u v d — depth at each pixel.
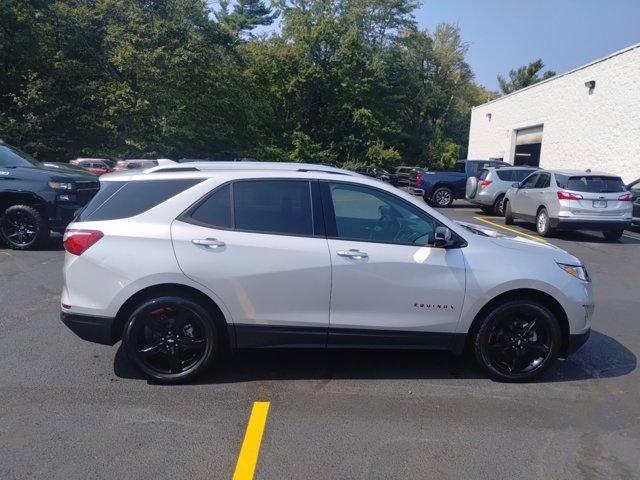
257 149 38.72
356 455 3.57
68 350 5.34
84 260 4.46
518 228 15.75
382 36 55.47
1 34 28.62
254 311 4.52
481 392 4.61
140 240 4.45
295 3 53.78
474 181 19.78
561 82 26.61
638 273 9.87
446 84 58.28
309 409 4.21
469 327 4.73
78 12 30.78
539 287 4.70
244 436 3.78
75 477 3.27
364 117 43.22
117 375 4.78
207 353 4.58
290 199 4.65
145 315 4.49
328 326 4.58
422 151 55.47
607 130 22.59
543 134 28.52
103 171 24.31
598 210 13.18
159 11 32.03
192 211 4.56
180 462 3.45
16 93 29.69
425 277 4.61
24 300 6.99
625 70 21.30
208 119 33.72
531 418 4.16
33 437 3.72
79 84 30.31
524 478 3.37
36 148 28.66
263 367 5.02
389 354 5.42
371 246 4.60
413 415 4.16
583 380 4.93
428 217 4.76
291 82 40.84
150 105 29.25
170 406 4.22
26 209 10.00
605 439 3.87
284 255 4.49
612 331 6.41
